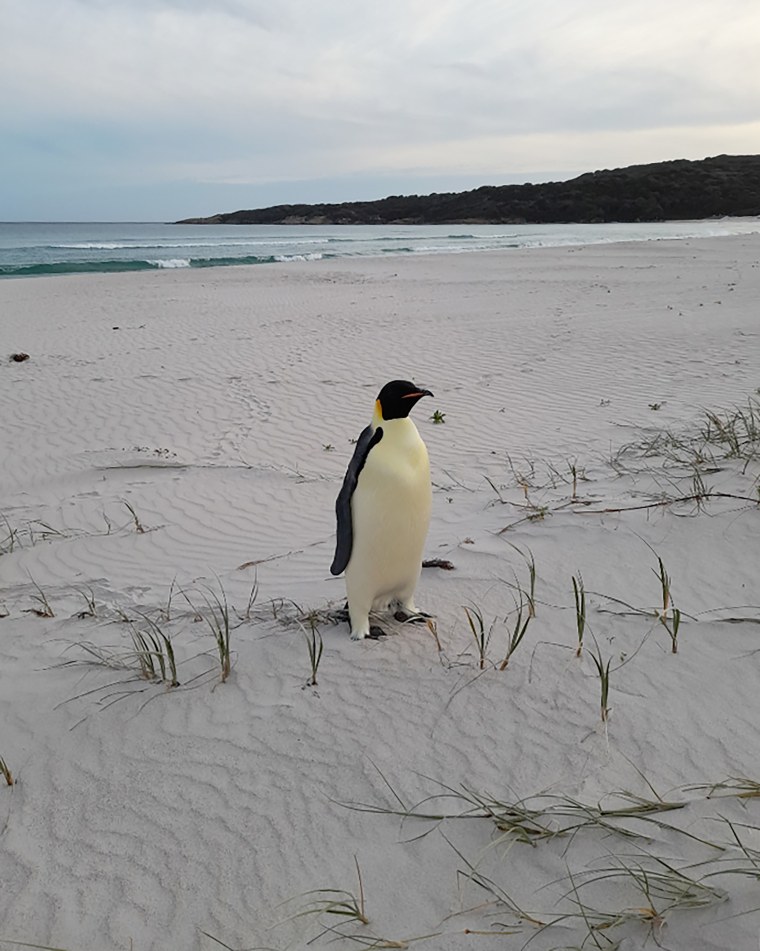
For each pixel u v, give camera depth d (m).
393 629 4.75
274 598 5.46
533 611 4.68
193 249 59.59
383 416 4.42
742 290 21.06
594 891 2.71
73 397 12.26
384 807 3.28
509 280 27.84
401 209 183.62
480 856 2.95
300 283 28.97
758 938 2.40
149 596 5.78
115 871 3.15
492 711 3.82
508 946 2.58
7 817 3.50
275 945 2.72
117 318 20.36
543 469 7.91
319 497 7.92
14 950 2.83
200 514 7.64
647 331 15.16
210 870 3.10
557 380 11.95
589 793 3.19
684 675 3.96
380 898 2.85
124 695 4.32
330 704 4.02
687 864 2.75
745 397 10.05
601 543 5.60
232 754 3.74
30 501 8.34
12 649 5.02
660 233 82.31
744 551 5.17
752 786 3.09
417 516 4.41
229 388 12.49
